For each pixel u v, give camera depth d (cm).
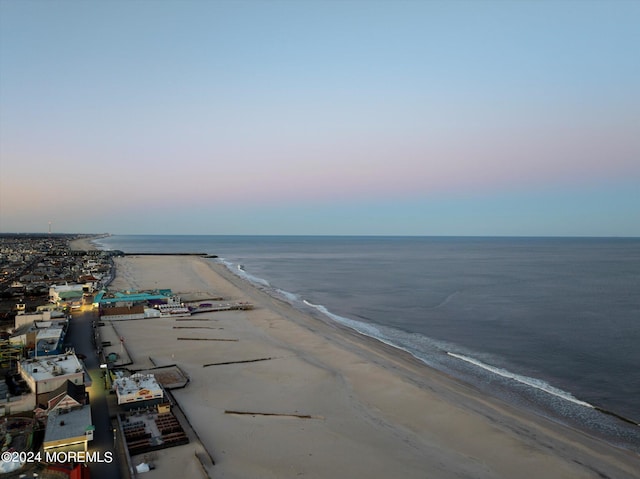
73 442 3788
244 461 3731
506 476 3603
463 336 8219
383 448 4031
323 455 3869
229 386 5500
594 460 3875
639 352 7112
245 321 9338
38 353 5975
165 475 3450
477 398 5288
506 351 7250
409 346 7662
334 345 7538
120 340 7406
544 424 4594
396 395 5322
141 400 4641
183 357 6650
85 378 5053
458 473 3628
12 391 4806
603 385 5744
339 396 5281
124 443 3822
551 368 6397
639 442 4262
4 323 8106
